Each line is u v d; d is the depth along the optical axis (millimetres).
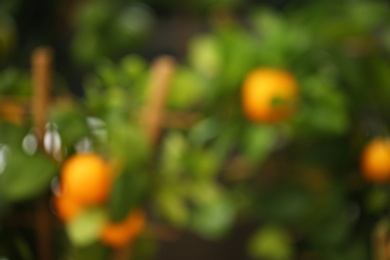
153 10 1834
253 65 1368
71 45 1781
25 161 1277
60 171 1291
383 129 1445
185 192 1369
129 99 1362
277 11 1808
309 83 1369
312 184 1454
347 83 1422
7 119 1300
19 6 1684
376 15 1479
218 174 1488
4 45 1608
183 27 1874
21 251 1307
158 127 1336
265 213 1451
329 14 1463
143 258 1381
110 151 1292
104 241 1319
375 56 1438
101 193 1284
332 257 1434
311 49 1385
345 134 1441
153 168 1347
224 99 1379
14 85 1307
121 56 1742
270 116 1352
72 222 1286
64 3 1756
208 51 1435
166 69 1341
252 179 1489
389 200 1431
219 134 1388
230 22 1660
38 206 1310
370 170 1418
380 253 1402
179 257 1718
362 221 1441
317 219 1438
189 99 1399
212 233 1373
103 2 1694
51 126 1289
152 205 1402
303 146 1469
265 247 1481
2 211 1299
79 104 1343
